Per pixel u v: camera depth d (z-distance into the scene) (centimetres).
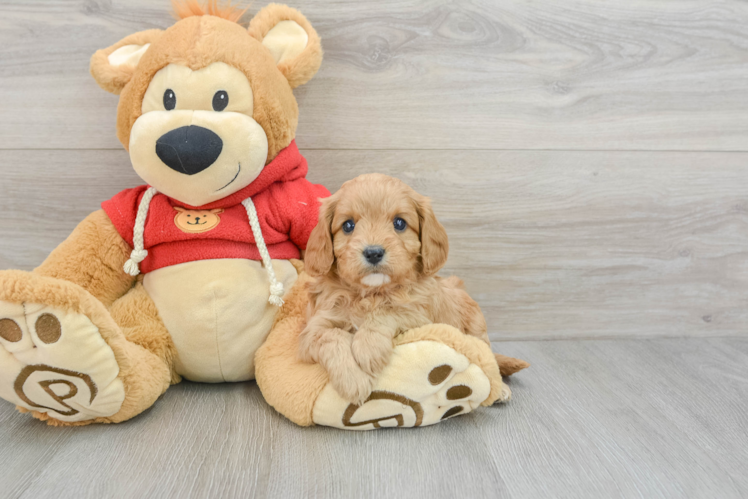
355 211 140
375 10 192
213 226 158
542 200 210
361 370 134
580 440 141
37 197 196
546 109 204
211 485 119
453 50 197
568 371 188
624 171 211
